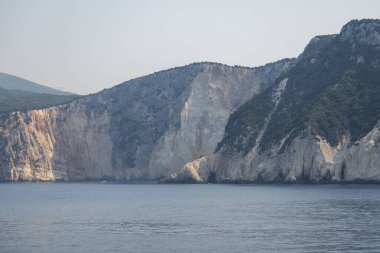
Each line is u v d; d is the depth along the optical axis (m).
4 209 134.12
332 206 121.81
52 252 70.62
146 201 157.50
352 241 74.75
